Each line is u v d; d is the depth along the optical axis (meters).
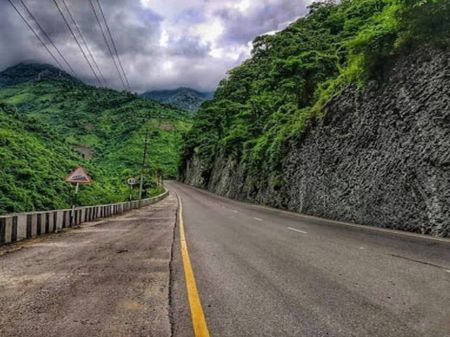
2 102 56.72
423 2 19.14
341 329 4.62
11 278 7.55
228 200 58.97
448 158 16.61
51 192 34.09
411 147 19.03
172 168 153.00
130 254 10.55
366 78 24.11
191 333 4.52
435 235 16.22
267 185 46.31
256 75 73.75
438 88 18.20
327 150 29.19
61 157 50.22
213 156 97.88
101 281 7.25
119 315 5.21
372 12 42.91
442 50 18.69
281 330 4.60
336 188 26.73
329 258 9.56
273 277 7.45
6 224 12.98
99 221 24.36
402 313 5.19
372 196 21.70
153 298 6.06
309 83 40.22
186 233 15.61
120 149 136.62
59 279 7.44
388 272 7.84
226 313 5.26
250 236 14.55
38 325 4.82
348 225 20.30
